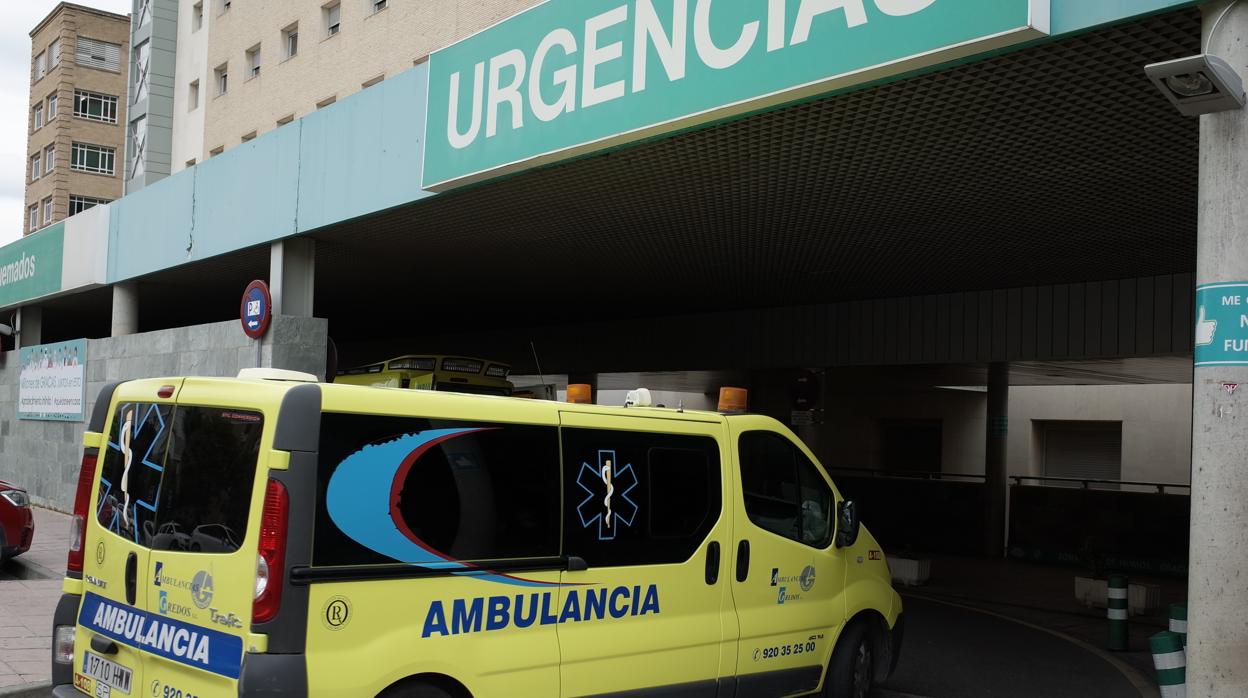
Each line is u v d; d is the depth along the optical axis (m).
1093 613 13.12
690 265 14.70
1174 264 13.32
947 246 12.61
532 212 11.52
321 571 4.45
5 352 22.06
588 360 22.33
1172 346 13.86
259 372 5.19
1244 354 5.25
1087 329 14.70
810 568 6.76
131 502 5.24
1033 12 5.98
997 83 6.99
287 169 13.10
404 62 22.72
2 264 22.45
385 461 4.75
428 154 10.55
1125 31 6.03
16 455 20.97
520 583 5.17
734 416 6.49
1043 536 19.33
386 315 22.42
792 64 7.25
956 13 6.34
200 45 33.06
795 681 6.62
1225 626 5.20
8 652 7.99
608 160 9.20
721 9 7.76
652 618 5.75
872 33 6.78
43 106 60.75
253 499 4.50
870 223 11.58
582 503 5.52
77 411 18.17
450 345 26.38
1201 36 5.98
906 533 21.59
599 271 15.58
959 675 9.12
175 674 4.73
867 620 7.35
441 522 4.92
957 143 8.42
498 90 9.73
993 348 15.69
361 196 11.77
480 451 5.14
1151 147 8.34
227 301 20.47
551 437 5.46
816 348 18.00
